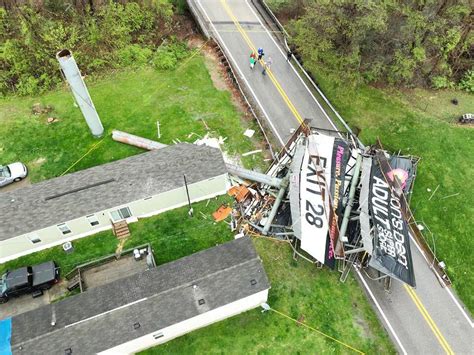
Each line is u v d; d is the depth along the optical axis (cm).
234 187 3350
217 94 4028
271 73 4209
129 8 4334
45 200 2930
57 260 2998
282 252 3048
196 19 4503
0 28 4025
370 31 3697
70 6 4262
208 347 2644
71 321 2406
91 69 4172
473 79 4353
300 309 2812
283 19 4734
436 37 3831
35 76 4072
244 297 2548
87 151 3591
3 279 2759
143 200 3030
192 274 2597
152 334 2469
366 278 2978
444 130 3950
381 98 4147
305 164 3225
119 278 2888
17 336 2359
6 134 3703
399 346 2719
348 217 3044
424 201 3431
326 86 4150
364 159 3378
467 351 2712
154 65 4219
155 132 3728
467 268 3109
